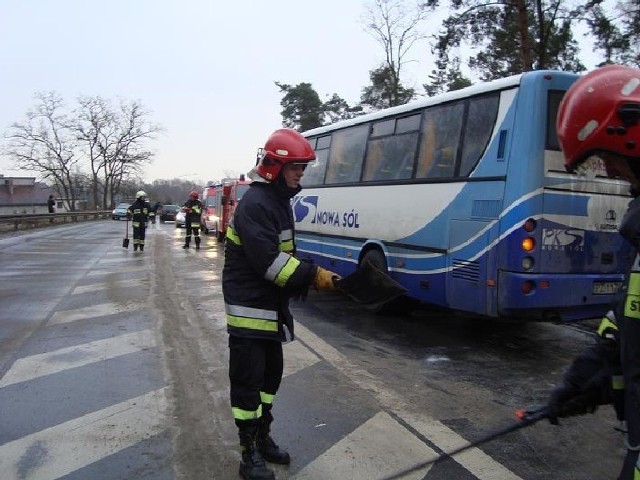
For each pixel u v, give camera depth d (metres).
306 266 3.21
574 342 7.24
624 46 17.80
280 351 3.61
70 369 5.47
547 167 5.79
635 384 1.98
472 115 6.53
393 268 7.75
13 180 93.62
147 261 14.74
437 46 19.58
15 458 3.66
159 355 5.94
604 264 6.13
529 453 3.92
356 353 6.42
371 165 8.48
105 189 75.44
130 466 3.57
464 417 4.54
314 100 42.06
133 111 74.19
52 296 9.30
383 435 4.13
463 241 6.44
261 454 3.64
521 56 18.08
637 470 1.95
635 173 2.07
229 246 3.39
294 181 3.33
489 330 7.83
